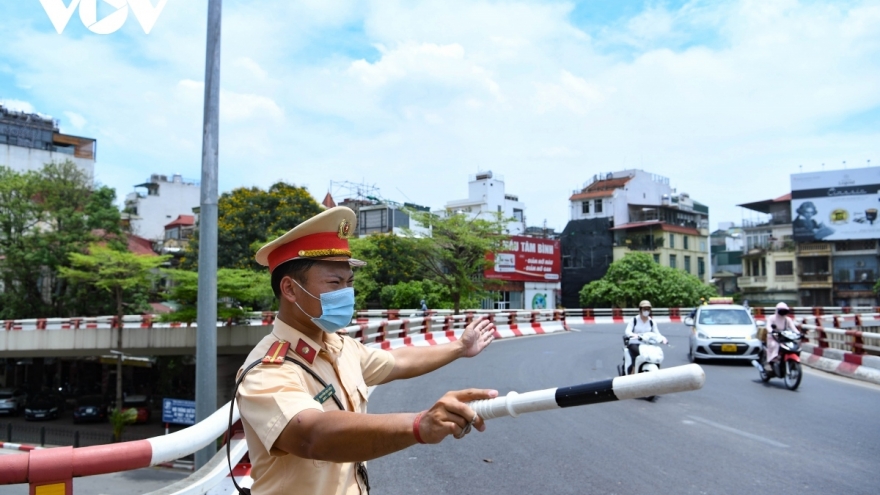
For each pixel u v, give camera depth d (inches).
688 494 195.9
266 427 63.5
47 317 1222.3
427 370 90.7
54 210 1201.4
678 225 2032.5
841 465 230.1
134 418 981.2
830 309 1369.3
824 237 1824.6
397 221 1738.4
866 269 1787.6
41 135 1745.8
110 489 545.6
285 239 73.4
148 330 1027.3
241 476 144.1
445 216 1386.6
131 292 1248.8
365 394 79.7
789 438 273.1
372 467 226.4
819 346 555.5
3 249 1181.7
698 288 1651.1
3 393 1222.9
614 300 1658.5
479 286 1285.7
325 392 71.1
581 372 494.6
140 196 2111.2
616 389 53.3
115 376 1385.3
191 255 1268.5
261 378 67.4
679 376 50.0
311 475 68.1
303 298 72.7
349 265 77.0
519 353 642.2
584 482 208.5
